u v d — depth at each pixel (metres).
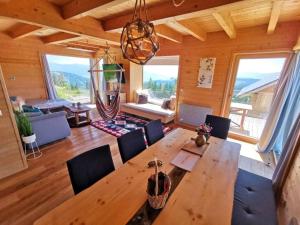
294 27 2.83
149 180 1.11
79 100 6.83
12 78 4.59
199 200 1.11
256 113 3.73
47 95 5.39
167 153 1.73
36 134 3.03
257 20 2.87
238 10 2.44
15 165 2.39
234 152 1.79
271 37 3.07
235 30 3.27
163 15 2.29
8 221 1.67
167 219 0.96
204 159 1.64
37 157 2.86
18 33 3.89
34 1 2.13
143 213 1.00
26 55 4.76
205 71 3.99
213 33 3.72
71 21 2.57
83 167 1.33
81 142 3.49
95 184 1.22
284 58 3.09
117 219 0.95
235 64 3.65
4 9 1.92
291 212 1.47
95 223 0.92
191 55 4.17
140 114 5.14
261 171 2.67
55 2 2.28
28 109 3.66
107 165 1.52
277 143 3.14
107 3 1.87
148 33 1.19
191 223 0.94
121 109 5.68
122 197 1.11
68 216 0.95
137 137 1.96
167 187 1.06
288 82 2.81
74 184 1.25
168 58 5.01
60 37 4.15
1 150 2.22
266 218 1.30
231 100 3.87
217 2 1.87
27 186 2.15
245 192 1.58
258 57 3.37
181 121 4.59
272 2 2.03
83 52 6.24
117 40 3.36
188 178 1.34
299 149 1.67
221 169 1.48
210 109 4.01
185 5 2.09
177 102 4.68
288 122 2.85
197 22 3.12
